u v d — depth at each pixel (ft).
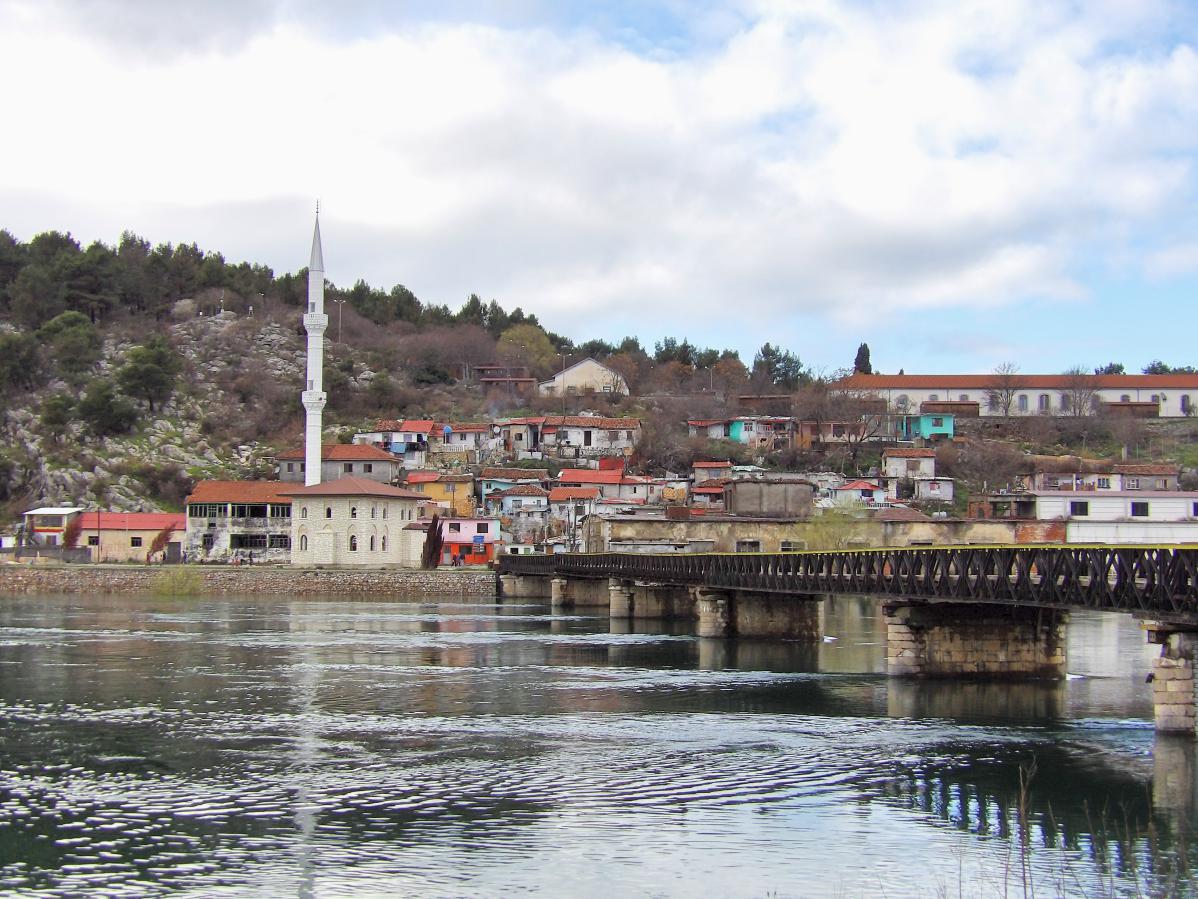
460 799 132.26
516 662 257.14
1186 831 120.06
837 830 120.78
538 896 101.65
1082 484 527.40
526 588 511.40
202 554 570.05
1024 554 178.29
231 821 123.54
